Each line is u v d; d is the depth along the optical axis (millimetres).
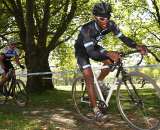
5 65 9844
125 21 27922
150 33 29562
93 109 5648
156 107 5133
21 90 9727
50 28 21875
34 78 17828
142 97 5199
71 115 7719
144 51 5297
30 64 17859
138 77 5203
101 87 5688
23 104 9656
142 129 5234
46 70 19172
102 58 5418
